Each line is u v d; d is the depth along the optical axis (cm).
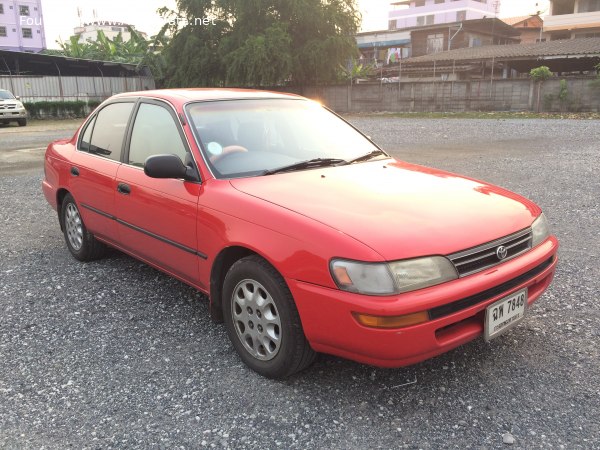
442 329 253
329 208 274
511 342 328
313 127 396
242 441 241
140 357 317
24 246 545
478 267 261
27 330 354
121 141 409
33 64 3634
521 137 1585
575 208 663
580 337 331
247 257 288
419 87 3083
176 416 260
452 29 5025
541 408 262
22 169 1087
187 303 396
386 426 250
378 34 5609
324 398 273
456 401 269
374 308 232
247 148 349
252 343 297
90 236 467
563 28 4869
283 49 3172
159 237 355
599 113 2502
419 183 323
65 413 263
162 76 3772
